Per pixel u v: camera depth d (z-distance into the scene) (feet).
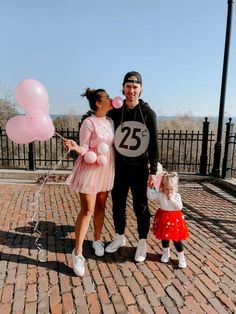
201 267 10.59
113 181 10.59
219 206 18.43
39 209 17.29
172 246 12.27
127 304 8.43
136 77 9.80
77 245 10.00
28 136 9.25
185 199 20.02
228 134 23.99
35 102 8.93
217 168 25.36
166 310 8.20
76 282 9.48
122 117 10.27
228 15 23.41
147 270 10.28
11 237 12.96
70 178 10.16
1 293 8.86
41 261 10.77
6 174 25.57
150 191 10.59
